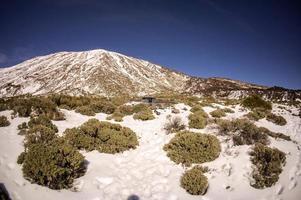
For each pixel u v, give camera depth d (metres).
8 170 7.94
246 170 9.11
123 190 8.02
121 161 9.95
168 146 11.01
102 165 9.38
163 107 19.95
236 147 10.76
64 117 14.48
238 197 8.03
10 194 6.83
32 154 8.02
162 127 14.12
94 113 16.59
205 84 135.38
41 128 10.52
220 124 13.05
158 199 7.81
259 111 19.02
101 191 7.89
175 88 133.62
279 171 8.90
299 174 8.84
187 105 22.42
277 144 11.25
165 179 8.80
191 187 8.13
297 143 11.94
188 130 12.48
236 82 147.00
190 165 9.66
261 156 9.56
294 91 73.25
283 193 8.12
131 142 11.29
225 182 8.66
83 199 7.39
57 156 8.12
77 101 18.84
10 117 13.24
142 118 15.90
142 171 9.29
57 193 7.40
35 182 7.62
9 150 9.26
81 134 10.99
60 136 11.20
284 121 17.12
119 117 15.59
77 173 8.46
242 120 13.06
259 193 8.16
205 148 10.27
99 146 10.66
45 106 14.95
